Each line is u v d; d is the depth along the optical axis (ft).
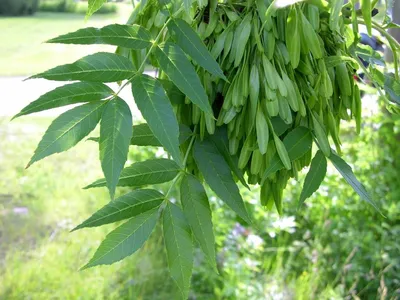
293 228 7.64
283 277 6.92
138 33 1.90
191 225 1.97
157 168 2.04
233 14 2.07
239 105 2.02
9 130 11.69
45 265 7.00
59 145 1.71
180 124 2.15
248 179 2.23
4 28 22.61
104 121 1.74
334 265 6.99
